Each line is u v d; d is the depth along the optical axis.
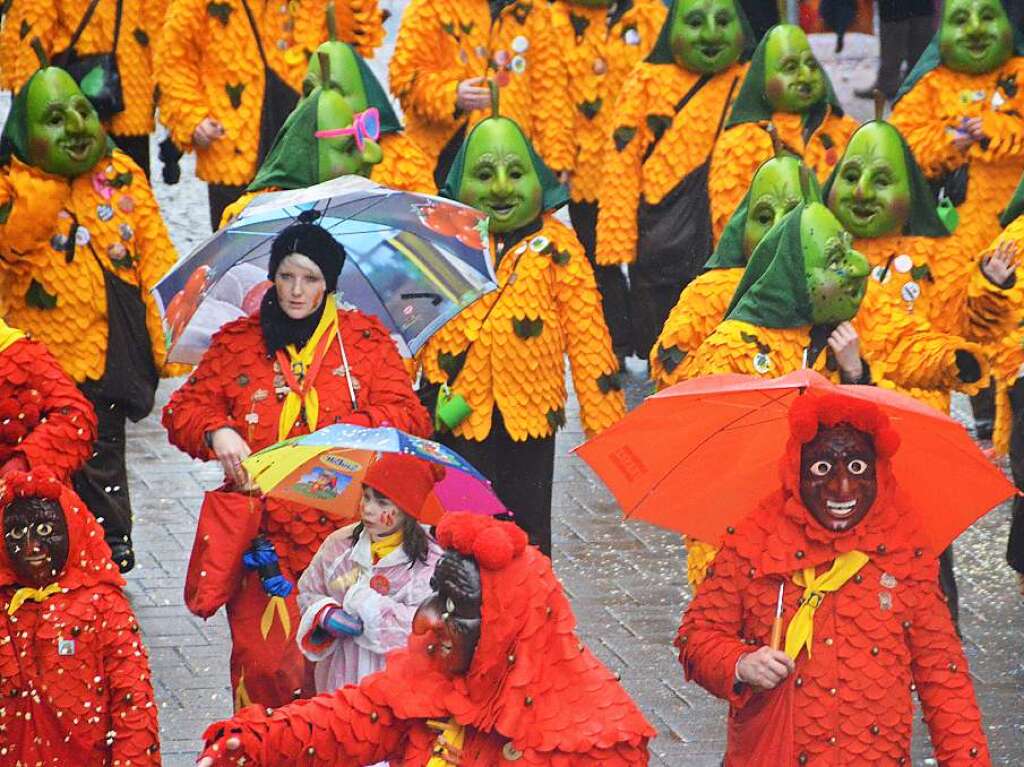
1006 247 25.39
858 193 26.23
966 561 29.95
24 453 21.28
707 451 18.42
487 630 15.09
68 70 38.78
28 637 18.97
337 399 21.72
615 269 38.72
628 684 25.64
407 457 19.22
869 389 17.91
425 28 36.66
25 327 28.23
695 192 34.34
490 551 14.99
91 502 28.16
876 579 17.86
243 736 15.02
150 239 28.72
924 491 18.17
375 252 23.19
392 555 19.61
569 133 38.12
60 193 28.02
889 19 52.41
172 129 36.12
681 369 24.22
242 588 21.34
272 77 36.34
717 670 17.89
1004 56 32.72
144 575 29.14
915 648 17.92
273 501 21.45
